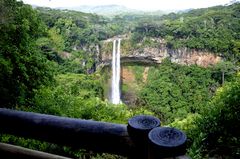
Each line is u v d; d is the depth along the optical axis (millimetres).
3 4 9367
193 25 76125
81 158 6547
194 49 72625
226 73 63719
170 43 77625
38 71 11453
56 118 1757
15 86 10359
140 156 1495
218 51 68375
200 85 68812
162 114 65000
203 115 4918
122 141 1528
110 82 81000
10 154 2000
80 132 1639
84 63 74438
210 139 4324
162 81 72938
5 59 10047
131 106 72188
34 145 6375
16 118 1811
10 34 10570
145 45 83250
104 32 86750
